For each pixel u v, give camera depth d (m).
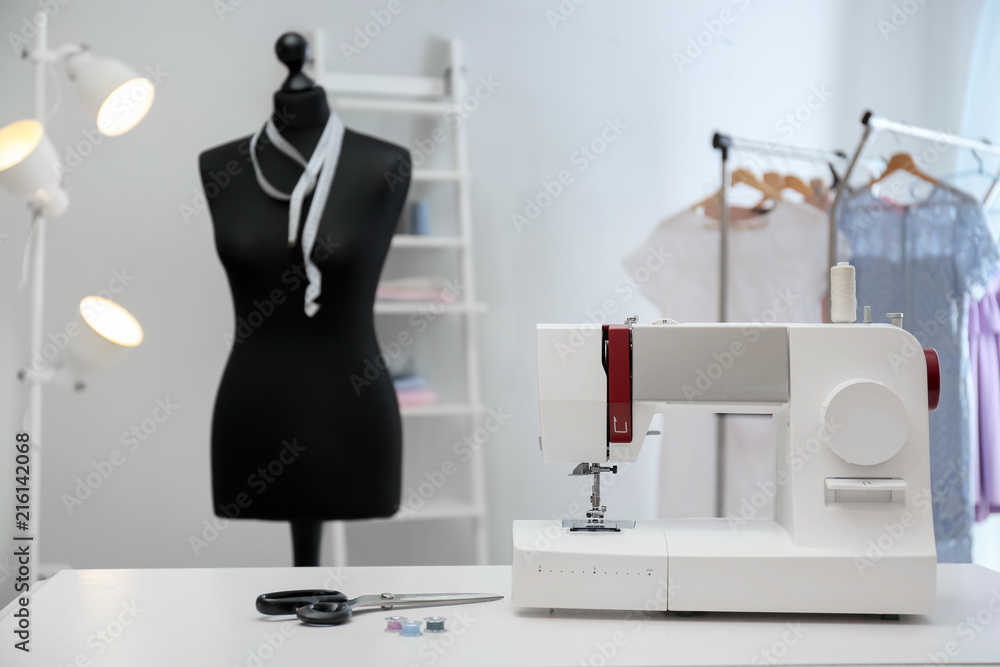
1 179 2.08
